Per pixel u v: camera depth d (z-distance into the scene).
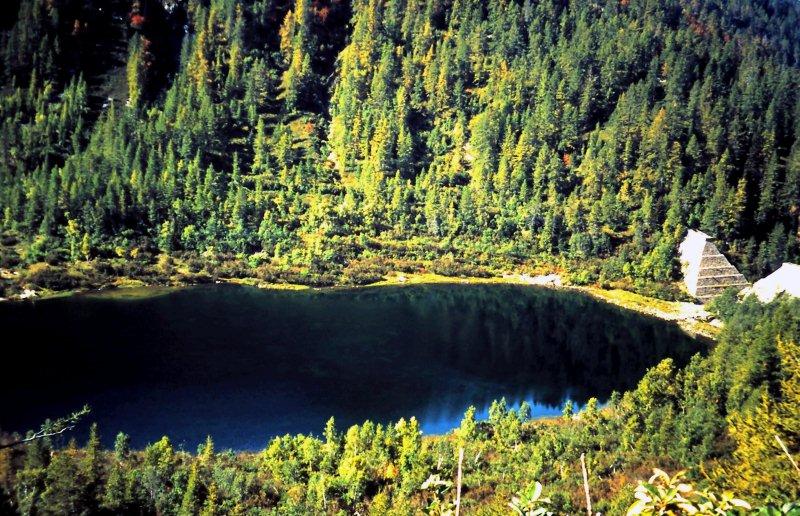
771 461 36.22
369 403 105.06
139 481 61.34
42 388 103.12
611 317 160.12
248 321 141.12
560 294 174.88
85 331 128.50
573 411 105.56
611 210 193.00
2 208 170.25
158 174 187.50
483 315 156.50
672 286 176.88
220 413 98.19
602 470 65.31
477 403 108.31
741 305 152.62
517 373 123.50
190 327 134.75
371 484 67.19
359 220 192.50
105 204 170.62
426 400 107.94
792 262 180.12
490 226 198.62
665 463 63.78
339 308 154.62
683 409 73.50
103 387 104.81
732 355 76.81
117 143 191.00
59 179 176.62
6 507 47.72
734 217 184.38
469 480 66.06
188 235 174.75
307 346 128.88
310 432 93.69
